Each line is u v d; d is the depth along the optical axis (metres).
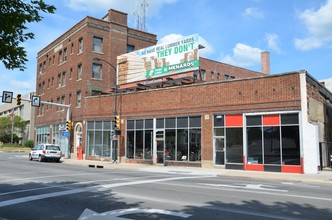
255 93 22.31
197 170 22.42
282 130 21.05
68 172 19.31
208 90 24.77
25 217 7.84
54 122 43.91
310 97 21.44
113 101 32.31
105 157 32.47
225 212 8.12
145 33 43.16
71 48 41.03
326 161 24.00
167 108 27.23
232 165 23.03
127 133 30.33
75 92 38.62
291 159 20.53
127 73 33.94
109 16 40.25
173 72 29.36
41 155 31.20
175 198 10.13
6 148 62.72
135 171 21.80
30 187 12.73
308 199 10.12
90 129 34.56
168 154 26.80
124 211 8.23
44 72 49.66
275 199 10.06
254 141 22.14
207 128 24.55
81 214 8.01
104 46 38.81
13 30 6.23
